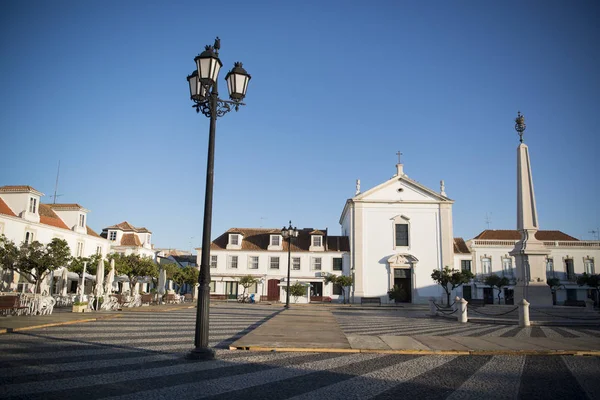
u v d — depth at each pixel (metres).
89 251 40.19
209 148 9.62
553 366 9.25
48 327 14.34
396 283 46.53
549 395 6.85
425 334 15.14
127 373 7.67
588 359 10.17
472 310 25.95
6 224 29.98
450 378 7.88
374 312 31.06
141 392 6.45
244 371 8.07
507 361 9.79
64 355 9.27
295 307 34.16
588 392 7.07
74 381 7.00
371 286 46.41
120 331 13.73
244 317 21.47
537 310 22.55
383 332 15.69
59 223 36.94
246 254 49.72
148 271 33.06
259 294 48.34
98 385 6.79
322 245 49.56
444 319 23.61
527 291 23.97
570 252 51.31
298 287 44.94
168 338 12.23
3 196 32.25
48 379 7.09
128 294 31.02
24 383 6.77
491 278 48.44
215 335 13.48
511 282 50.28
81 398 6.07
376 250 47.06
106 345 10.77
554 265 51.12
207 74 9.59
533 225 24.84
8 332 12.86
